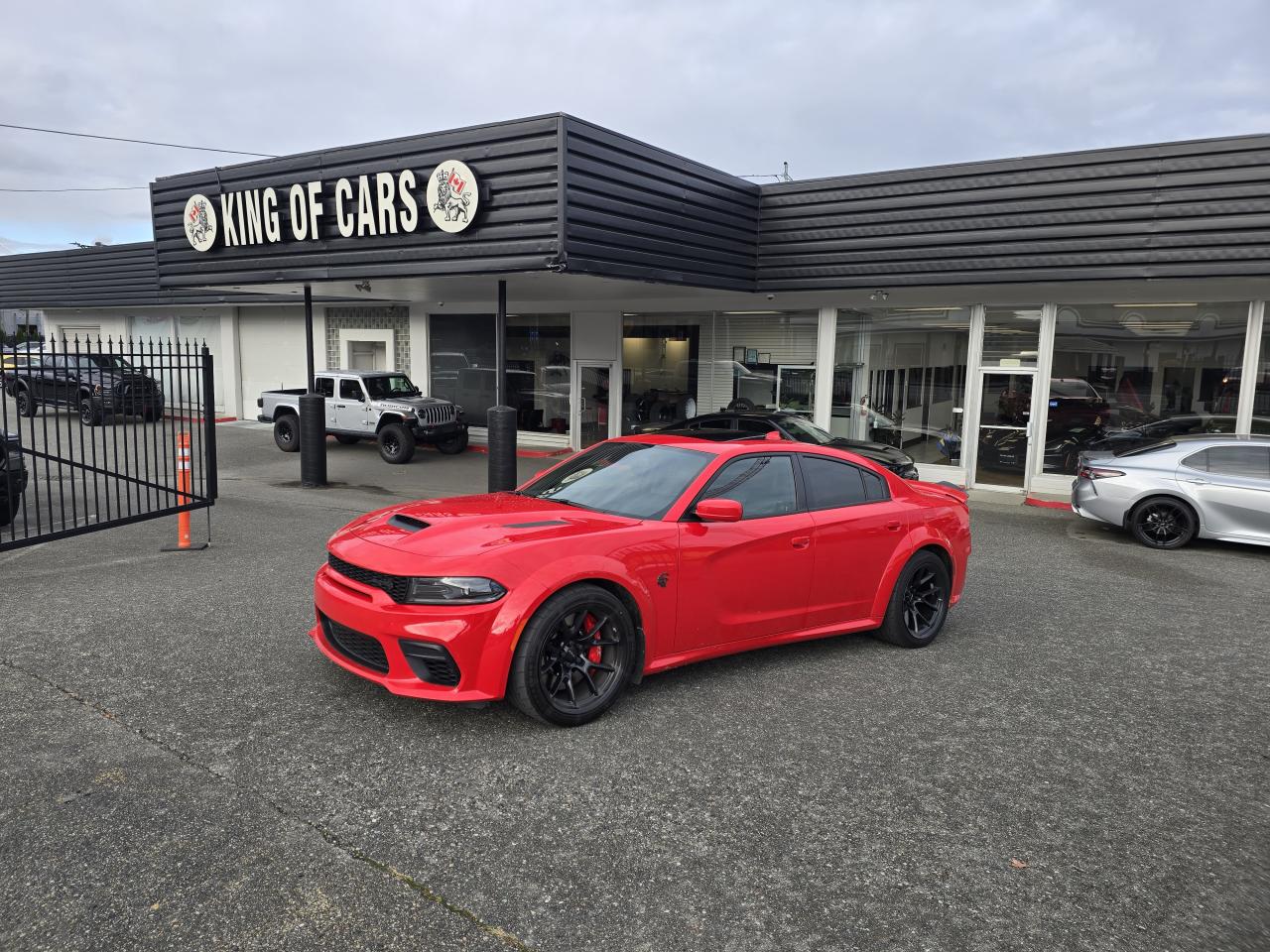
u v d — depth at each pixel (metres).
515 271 10.00
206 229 12.66
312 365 13.67
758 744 4.33
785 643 5.43
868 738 4.46
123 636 5.74
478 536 4.45
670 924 2.90
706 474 5.10
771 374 15.97
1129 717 4.86
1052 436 13.84
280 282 12.26
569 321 18.48
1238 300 12.38
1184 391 12.88
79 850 3.22
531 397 19.41
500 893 3.04
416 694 4.16
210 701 4.65
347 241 11.30
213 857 3.21
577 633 4.48
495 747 4.19
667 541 4.73
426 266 10.67
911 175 12.86
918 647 6.02
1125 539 10.66
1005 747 4.41
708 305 16.38
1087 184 11.80
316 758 4.03
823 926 2.91
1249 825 3.68
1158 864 3.36
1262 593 8.01
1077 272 11.95
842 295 14.80
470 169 10.06
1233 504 9.63
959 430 14.45
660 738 4.36
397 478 15.03
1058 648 6.14
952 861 3.34
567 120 9.60
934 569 6.13
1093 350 13.41
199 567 7.80
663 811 3.64
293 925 2.83
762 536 5.12
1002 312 13.95
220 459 17.00
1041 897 3.12
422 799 3.67
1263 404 12.38
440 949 2.74
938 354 14.50
